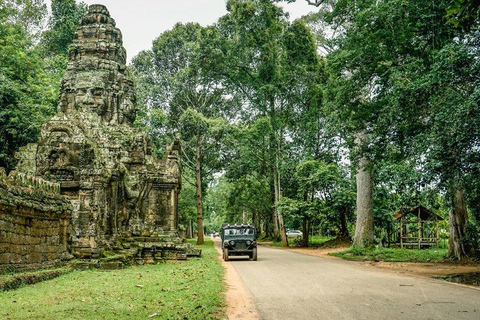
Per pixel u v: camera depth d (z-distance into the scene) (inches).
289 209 1401.3
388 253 955.3
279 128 1545.3
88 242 598.9
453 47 518.3
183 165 1809.8
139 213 845.2
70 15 1731.1
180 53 1611.7
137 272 556.1
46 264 495.8
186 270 592.1
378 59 712.4
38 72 1205.1
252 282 494.9
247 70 1534.2
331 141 1535.4
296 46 1373.0
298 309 333.1
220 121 1439.5
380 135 689.6
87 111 820.0
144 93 1552.7
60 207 524.4
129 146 868.0
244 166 1606.8
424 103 594.9
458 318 300.4
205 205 2930.6
